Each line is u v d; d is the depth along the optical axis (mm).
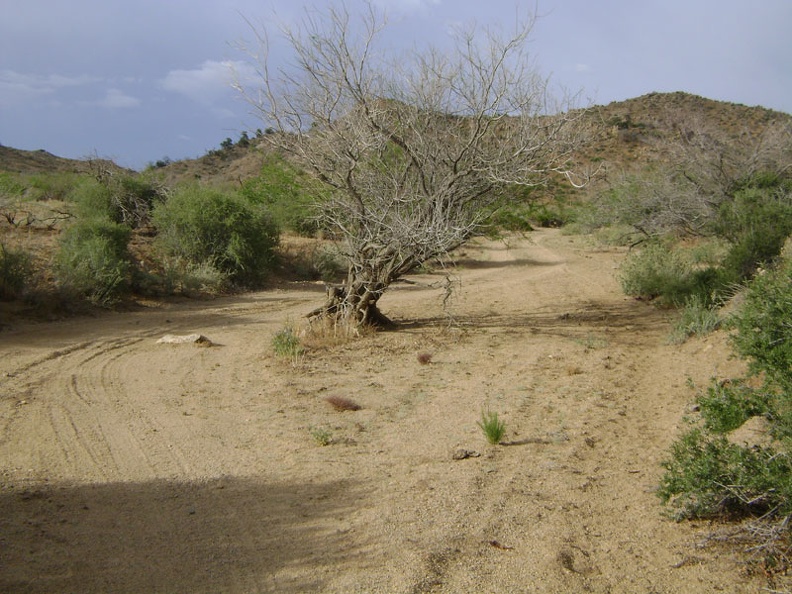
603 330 13211
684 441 5141
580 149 13008
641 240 28906
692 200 24078
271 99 11539
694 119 26359
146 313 14898
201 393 8711
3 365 9578
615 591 4117
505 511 5184
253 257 19969
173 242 19547
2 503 5105
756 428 6035
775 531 4367
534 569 4328
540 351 11281
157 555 4441
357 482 5797
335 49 11242
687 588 4145
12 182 23078
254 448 6695
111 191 22750
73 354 10562
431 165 11914
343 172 12016
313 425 7410
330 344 11664
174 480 5816
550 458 6383
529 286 20328
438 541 4688
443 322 14133
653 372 9867
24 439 6676
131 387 8906
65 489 5508
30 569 4137
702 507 4930
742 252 14102
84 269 14797
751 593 4066
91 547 4500
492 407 8078
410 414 7844
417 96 11922
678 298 15164
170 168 58344
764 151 24125
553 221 44531
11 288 13289
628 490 5613
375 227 12102
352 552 4527
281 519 5047
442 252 11883
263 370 9969
